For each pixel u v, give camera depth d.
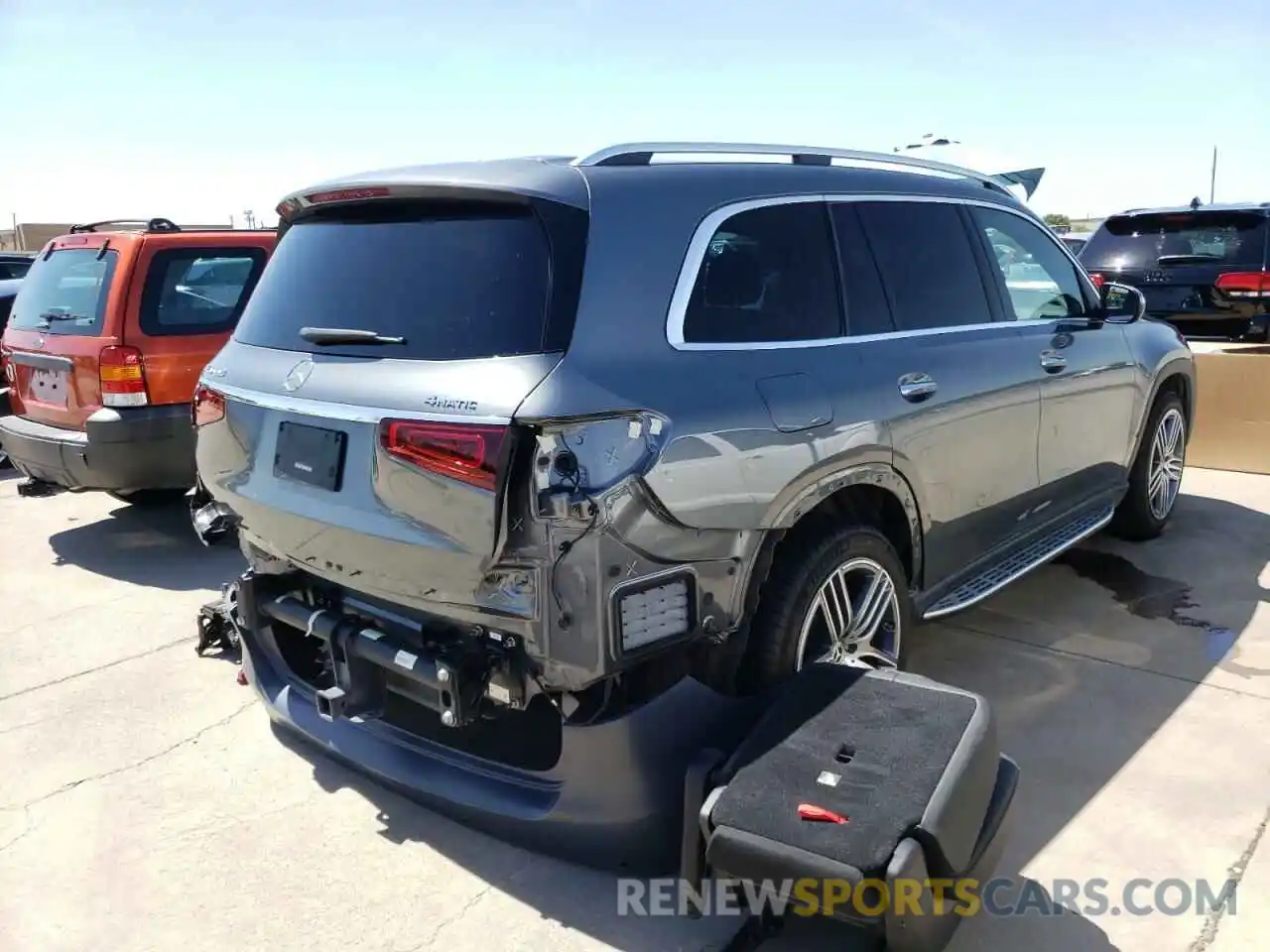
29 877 2.86
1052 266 4.43
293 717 3.26
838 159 3.41
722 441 2.55
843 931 2.55
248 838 3.01
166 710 3.83
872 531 3.14
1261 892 2.63
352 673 2.87
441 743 2.89
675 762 2.55
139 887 2.80
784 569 2.88
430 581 2.46
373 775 3.04
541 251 2.48
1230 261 9.43
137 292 5.41
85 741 3.61
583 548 2.29
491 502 2.28
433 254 2.67
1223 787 3.10
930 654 4.09
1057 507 4.39
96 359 5.39
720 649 2.67
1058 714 3.58
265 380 2.89
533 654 2.36
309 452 2.70
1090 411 4.48
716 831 2.24
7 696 3.97
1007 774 2.51
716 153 3.00
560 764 2.54
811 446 2.80
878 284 3.31
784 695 2.60
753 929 2.54
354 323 2.74
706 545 2.52
